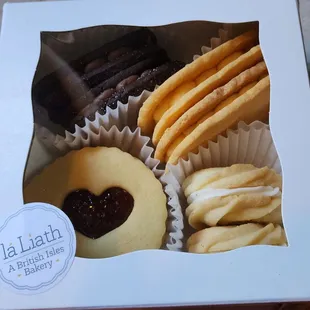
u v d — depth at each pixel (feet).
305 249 0.56
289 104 0.65
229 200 0.63
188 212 0.65
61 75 0.72
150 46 0.75
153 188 0.66
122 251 0.61
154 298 0.55
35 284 0.56
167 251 0.57
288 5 0.71
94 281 0.56
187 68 0.70
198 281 0.55
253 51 0.69
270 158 0.65
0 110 0.66
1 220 0.60
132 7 0.73
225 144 0.68
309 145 0.62
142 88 0.71
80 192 0.66
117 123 0.72
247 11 0.71
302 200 0.59
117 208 0.65
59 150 0.69
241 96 0.66
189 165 0.68
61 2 0.74
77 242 0.61
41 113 0.68
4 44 0.71
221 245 0.60
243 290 0.55
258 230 0.61
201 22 0.72
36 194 0.64
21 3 0.74
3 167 0.62
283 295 0.54
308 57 0.82
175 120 0.68
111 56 0.74
